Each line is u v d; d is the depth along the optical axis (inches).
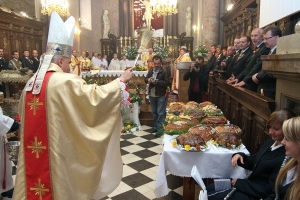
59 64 74.6
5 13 311.7
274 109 83.6
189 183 94.9
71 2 442.3
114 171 80.3
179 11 546.0
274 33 103.2
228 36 415.5
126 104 74.7
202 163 91.4
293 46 67.8
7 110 177.2
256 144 100.1
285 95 79.3
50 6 308.2
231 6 389.7
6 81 180.5
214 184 82.4
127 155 158.9
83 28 499.5
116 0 561.0
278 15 141.6
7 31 328.8
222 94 173.8
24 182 69.6
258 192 70.2
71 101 68.2
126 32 554.9
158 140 187.3
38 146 68.6
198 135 96.1
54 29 73.7
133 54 454.3
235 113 135.1
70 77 69.8
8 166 101.7
